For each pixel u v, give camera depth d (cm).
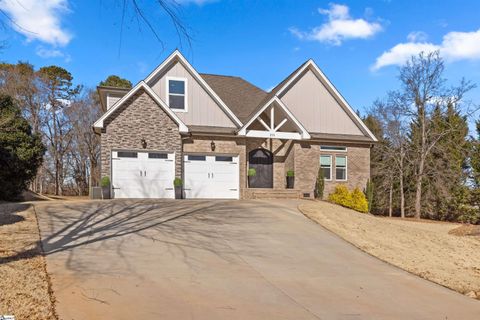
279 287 786
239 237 1179
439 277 970
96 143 4275
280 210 1659
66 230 1145
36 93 3894
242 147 2258
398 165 2936
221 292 732
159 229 1216
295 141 2369
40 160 2180
